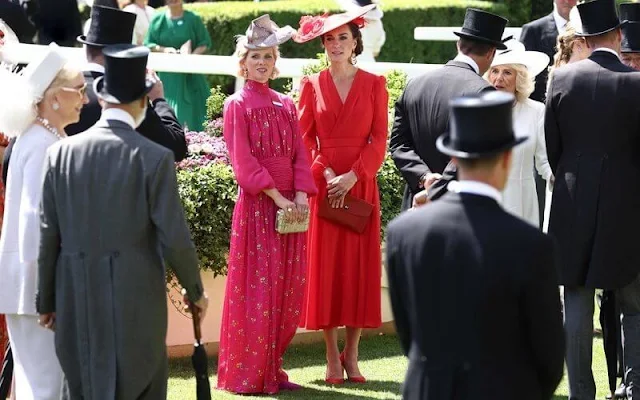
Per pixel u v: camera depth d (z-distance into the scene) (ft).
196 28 79.00
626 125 43.04
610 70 43.32
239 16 96.89
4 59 51.88
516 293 28.07
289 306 47.91
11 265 38.78
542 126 48.98
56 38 73.00
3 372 41.65
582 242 43.37
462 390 28.17
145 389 35.45
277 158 47.32
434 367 28.40
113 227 34.53
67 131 41.39
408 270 28.96
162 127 40.47
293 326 48.14
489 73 48.80
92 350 34.78
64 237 35.12
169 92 72.79
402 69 63.46
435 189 42.68
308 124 49.47
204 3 102.94
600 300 48.11
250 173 46.50
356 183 49.32
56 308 35.40
